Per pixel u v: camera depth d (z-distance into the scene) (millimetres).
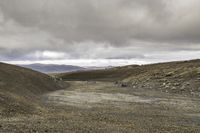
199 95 62781
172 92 71500
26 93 52156
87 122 28250
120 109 41250
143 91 76125
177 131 26172
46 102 46625
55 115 32031
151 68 172125
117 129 25406
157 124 29438
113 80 169125
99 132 23641
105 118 31922
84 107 42156
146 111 39875
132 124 28750
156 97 60156
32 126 23922
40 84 75188
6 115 28859
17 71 77250
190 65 116750
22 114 30750
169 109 42500
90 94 66625
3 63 87000
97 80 182750
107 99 55438
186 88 74375
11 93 44094
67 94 65688
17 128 22719
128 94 67312
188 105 47375
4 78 59500
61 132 22641
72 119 29703
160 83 91375
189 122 31828
